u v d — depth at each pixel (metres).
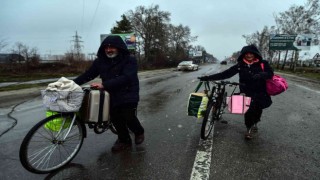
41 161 3.73
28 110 7.88
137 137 4.41
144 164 3.81
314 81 19.62
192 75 24.73
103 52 4.05
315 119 6.51
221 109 5.54
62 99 3.44
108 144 4.62
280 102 9.12
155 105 8.47
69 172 3.58
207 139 4.88
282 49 39.78
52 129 3.61
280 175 3.50
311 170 3.65
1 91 12.68
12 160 3.97
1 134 5.32
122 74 3.96
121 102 4.00
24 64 30.00
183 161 3.91
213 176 3.45
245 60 4.88
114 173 3.55
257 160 3.96
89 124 4.02
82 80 4.16
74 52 36.66
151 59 55.72
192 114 4.81
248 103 4.68
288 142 4.76
